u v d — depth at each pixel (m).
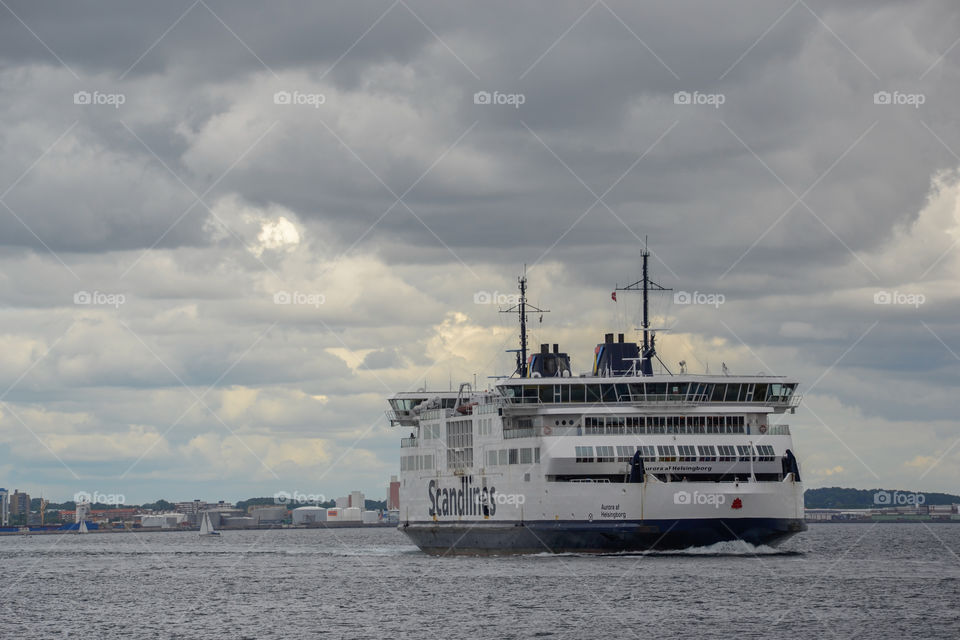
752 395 184.62
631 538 179.00
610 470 179.00
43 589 199.25
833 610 145.50
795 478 179.75
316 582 193.38
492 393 199.50
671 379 182.62
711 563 181.50
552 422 184.75
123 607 168.50
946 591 162.62
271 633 139.62
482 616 144.62
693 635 131.50
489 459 193.75
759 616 141.38
